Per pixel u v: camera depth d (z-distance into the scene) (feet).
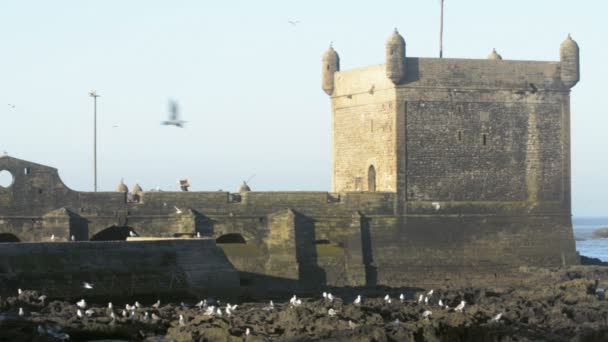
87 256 618.03
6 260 588.91
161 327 522.47
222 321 517.14
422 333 510.99
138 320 527.81
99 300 610.65
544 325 564.71
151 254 643.45
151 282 633.61
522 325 553.64
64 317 529.45
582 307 616.39
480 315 560.20
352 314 553.64
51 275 598.75
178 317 541.34
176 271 647.15
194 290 651.66
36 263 597.52
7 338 472.03
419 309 592.60
